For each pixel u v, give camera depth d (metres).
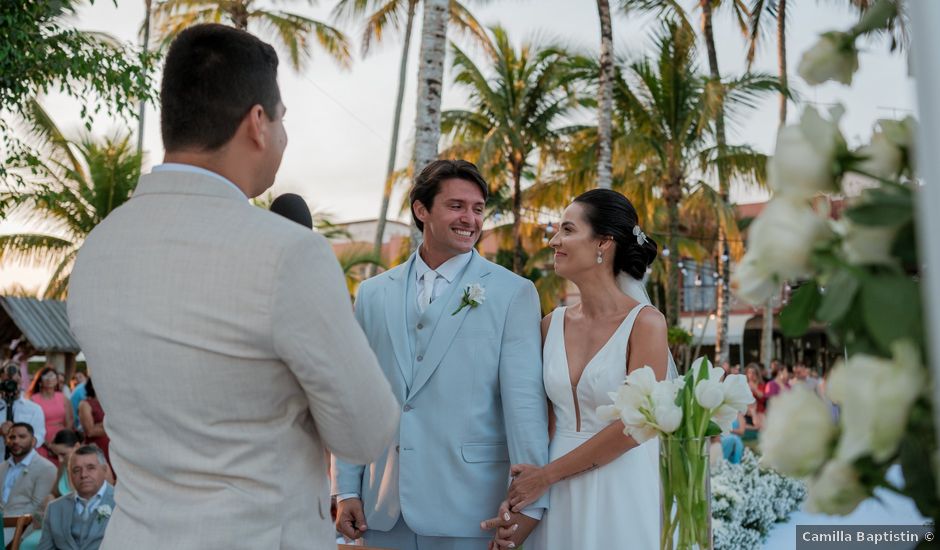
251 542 1.41
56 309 17.50
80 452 4.66
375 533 2.78
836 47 0.77
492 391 2.73
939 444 0.58
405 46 23.12
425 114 8.50
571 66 18.84
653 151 17.41
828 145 0.72
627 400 1.77
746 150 17.84
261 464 1.44
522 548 2.79
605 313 2.77
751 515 6.88
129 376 1.43
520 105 19.62
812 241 0.71
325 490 1.58
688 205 19.44
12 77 6.25
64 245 18.33
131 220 1.52
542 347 2.87
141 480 1.46
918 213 0.68
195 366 1.41
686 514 1.71
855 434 0.66
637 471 2.61
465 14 19.95
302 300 1.41
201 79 1.52
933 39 0.49
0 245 17.95
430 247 2.86
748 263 0.74
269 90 1.57
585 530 2.55
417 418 2.70
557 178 20.14
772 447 0.72
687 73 17.69
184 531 1.40
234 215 1.48
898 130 0.73
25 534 5.00
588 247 2.76
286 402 1.48
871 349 0.72
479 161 18.69
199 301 1.41
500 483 2.70
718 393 1.69
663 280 20.69
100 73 6.43
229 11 20.86
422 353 2.74
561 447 2.71
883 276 0.69
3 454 6.78
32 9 6.18
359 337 1.48
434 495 2.64
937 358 0.50
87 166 18.11
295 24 21.36
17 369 7.86
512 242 22.27
